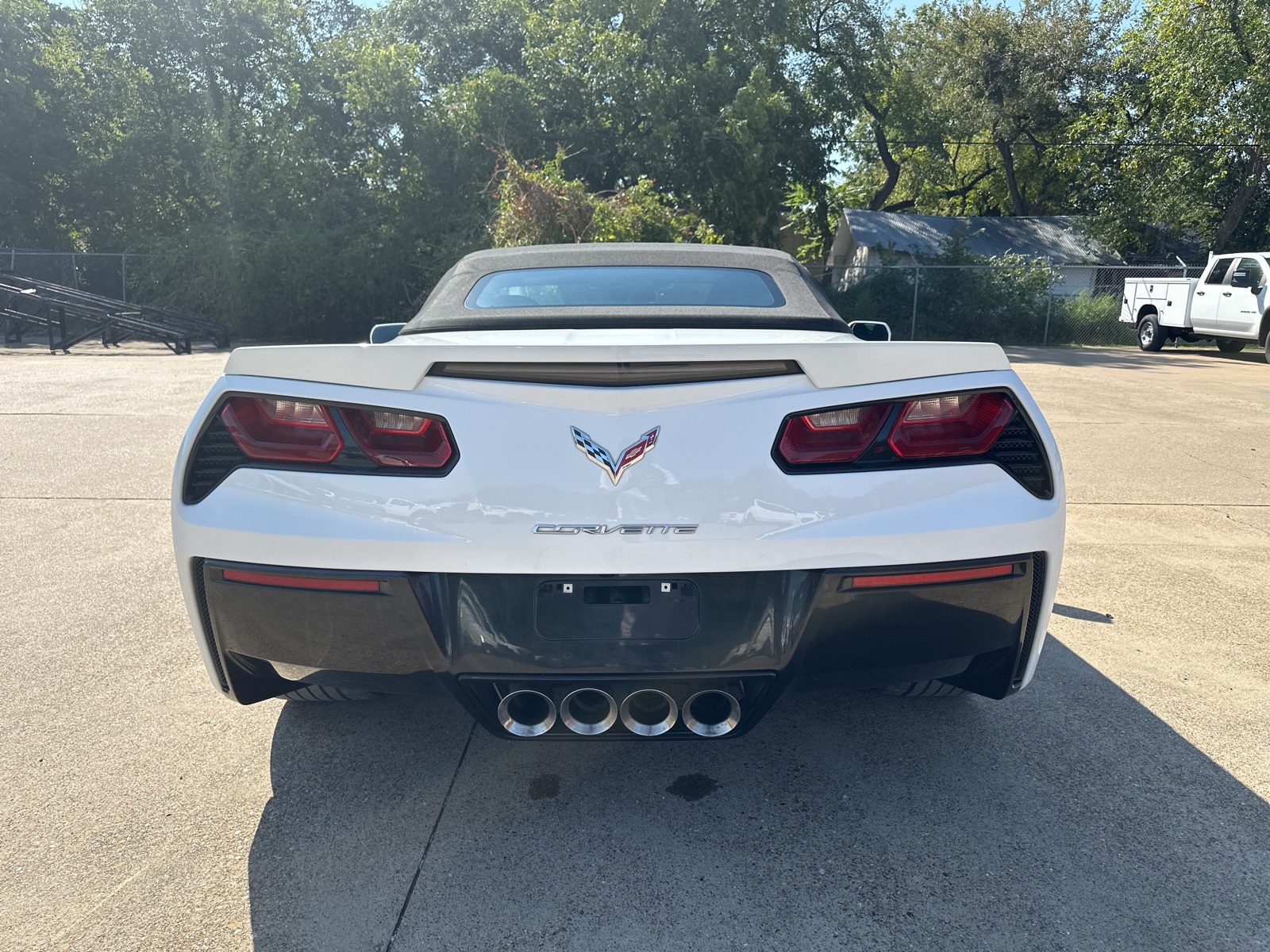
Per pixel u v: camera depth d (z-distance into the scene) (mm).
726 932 1798
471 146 23141
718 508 1891
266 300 22500
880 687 2164
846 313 21672
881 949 1751
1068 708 2824
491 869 1998
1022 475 2029
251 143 23688
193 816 2203
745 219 24484
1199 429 8430
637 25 24766
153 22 24469
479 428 1907
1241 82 22266
